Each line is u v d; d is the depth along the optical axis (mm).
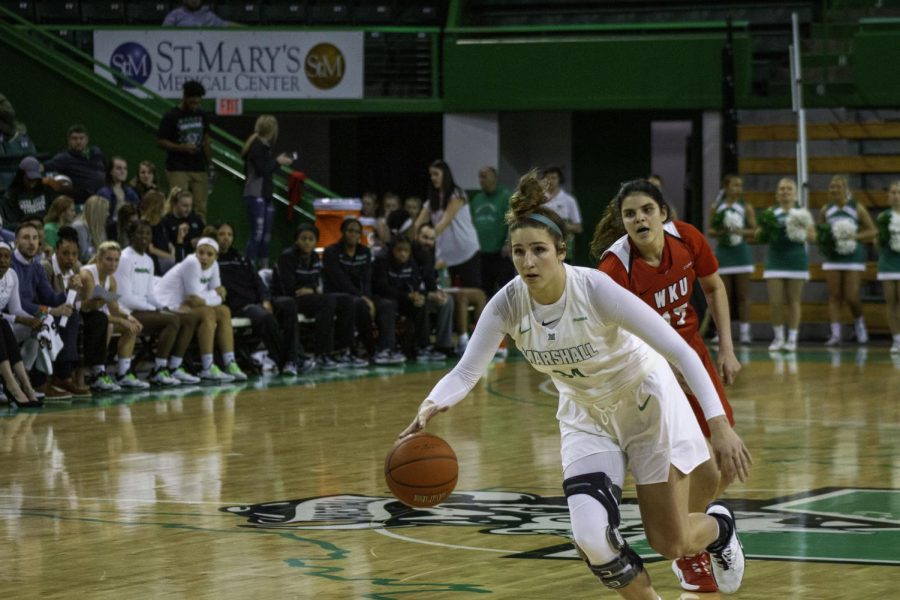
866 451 9984
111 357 15836
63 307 13734
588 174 24891
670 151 27266
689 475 5211
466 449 10227
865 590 5586
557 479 8773
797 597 5473
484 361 5074
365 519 7441
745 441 10562
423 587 5742
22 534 7090
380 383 15398
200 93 18406
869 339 20984
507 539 6836
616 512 4793
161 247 16250
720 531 5309
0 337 13070
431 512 7641
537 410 12898
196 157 18547
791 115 22094
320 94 22438
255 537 6953
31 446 10523
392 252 18359
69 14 23812
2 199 15945
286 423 11898
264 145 19078
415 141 25375
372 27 22531
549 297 4809
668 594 5617
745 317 20422
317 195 23328
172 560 6383
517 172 24688
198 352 16469
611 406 4934
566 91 22500
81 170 17781
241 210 21234
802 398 13578
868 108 22094
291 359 16594
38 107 21531
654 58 22281
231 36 22234
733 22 22344
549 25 22828
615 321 4758
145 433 11273
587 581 5828
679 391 5109
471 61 22641
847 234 19625
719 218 20000
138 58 22141
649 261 5941
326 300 17172
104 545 6773
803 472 9008
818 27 23234
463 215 19250
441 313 18797
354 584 5816
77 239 14336
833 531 6957
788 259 19219
